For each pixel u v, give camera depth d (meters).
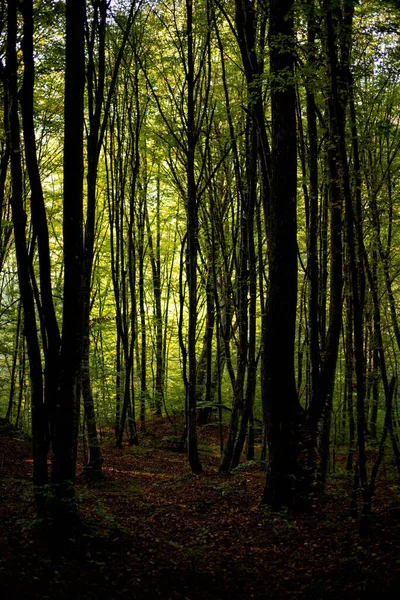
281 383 10.56
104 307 24.95
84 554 7.36
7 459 15.55
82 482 13.85
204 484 13.92
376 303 12.08
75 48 7.72
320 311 13.13
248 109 13.02
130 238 19.17
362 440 8.73
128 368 19.30
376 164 13.26
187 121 15.68
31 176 7.70
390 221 13.75
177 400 26.73
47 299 7.90
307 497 10.25
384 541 7.82
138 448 20.75
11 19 7.63
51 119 17.53
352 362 14.16
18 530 7.84
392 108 14.16
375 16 10.61
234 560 8.14
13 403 25.22
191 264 15.91
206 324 24.06
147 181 21.31
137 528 9.50
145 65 17.59
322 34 9.72
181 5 16.73
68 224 7.84
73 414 7.98
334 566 7.36
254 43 12.47
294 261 10.52
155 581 6.99
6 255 20.45
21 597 5.66
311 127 11.59
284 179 10.38
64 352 7.89
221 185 20.41
